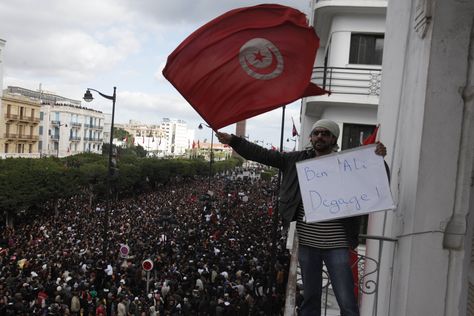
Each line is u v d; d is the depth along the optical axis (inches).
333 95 590.2
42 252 822.5
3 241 957.8
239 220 1310.3
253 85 173.8
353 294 140.4
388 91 234.7
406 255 142.6
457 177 134.7
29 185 1334.9
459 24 135.1
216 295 598.2
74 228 1120.8
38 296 566.6
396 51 211.8
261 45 173.8
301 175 144.5
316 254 146.5
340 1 585.0
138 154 4626.0
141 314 524.4
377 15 606.2
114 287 600.4
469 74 133.7
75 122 3841.0
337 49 619.8
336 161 143.3
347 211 139.9
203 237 1036.5
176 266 750.5
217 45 175.9
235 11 175.5
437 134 136.3
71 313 565.3
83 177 1664.6
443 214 135.3
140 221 1254.3
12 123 2778.1
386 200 138.7
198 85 176.7
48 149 3595.0
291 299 177.2
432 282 135.3
